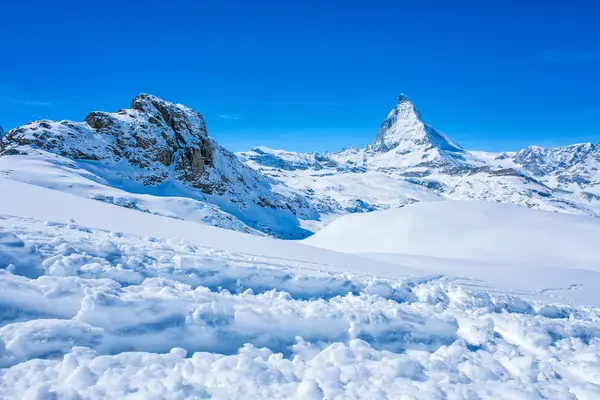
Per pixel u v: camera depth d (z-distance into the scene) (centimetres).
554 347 859
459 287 1261
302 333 699
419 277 1585
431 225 4162
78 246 810
